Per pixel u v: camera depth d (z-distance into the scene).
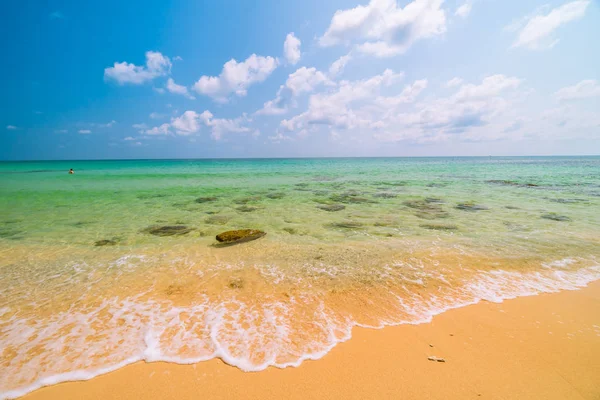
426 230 9.03
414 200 14.73
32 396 2.85
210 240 8.12
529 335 3.83
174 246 7.60
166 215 11.34
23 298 4.79
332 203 13.98
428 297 4.86
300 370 3.20
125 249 7.36
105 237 8.41
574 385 2.98
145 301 4.72
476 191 18.11
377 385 3.00
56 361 3.30
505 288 5.18
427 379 3.07
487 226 9.48
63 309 4.46
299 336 3.80
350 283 5.34
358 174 34.41
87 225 9.77
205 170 44.38
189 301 4.72
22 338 3.72
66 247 7.52
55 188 20.03
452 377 3.10
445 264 6.23
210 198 15.54
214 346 3.59
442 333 3.88
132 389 2.95
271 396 2.88
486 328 3.99
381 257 6.66
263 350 3.52
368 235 8.52
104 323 4.08
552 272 5.84
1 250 7.25
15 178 29.12
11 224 9.88
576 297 4.85
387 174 33.91
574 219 10.39
